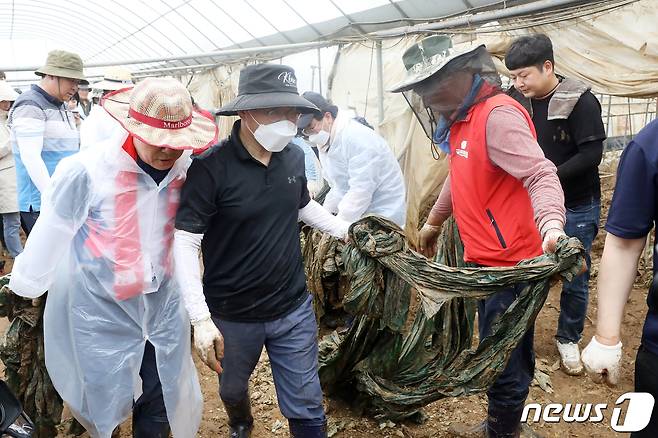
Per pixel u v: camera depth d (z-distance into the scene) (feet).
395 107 21.38
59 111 13.51
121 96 6.96
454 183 8.56
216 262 7.64
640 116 39.58
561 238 7.00
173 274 7.48
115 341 7.13
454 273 7.89
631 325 14.10
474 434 9.75
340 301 13.62
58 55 12.83
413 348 9.18
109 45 52.54
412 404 9.07
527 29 16.21
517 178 7.43
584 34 14.83
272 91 6.96
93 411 7.24
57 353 7.24
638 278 16.89
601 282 5.85
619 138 40.22
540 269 7.25
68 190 6.46
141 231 6.89
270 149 7.14
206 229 7.25
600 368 5.72
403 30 19.98
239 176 7.15
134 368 7.30
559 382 11.76
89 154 6.61
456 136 8.31
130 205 6.74
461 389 8.27
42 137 12.78
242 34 33.55
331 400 10.64
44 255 6.56
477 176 7.99
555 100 10.96
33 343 8.05
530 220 8.01
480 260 8.48
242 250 7.48
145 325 7.30
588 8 14.40
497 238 8.12
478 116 7.72
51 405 8.26
